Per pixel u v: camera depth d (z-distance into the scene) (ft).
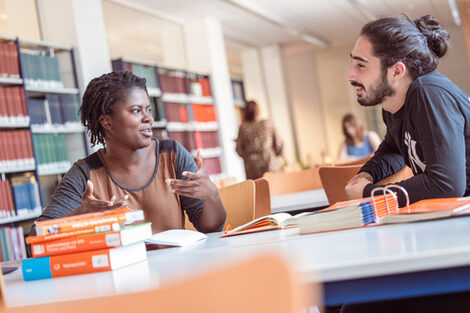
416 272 2.54
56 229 3.90
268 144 19.98
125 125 5.80
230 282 1.69
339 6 31.58
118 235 3.78
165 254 4.20
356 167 8.07
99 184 6.01
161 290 1.72
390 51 5.31
